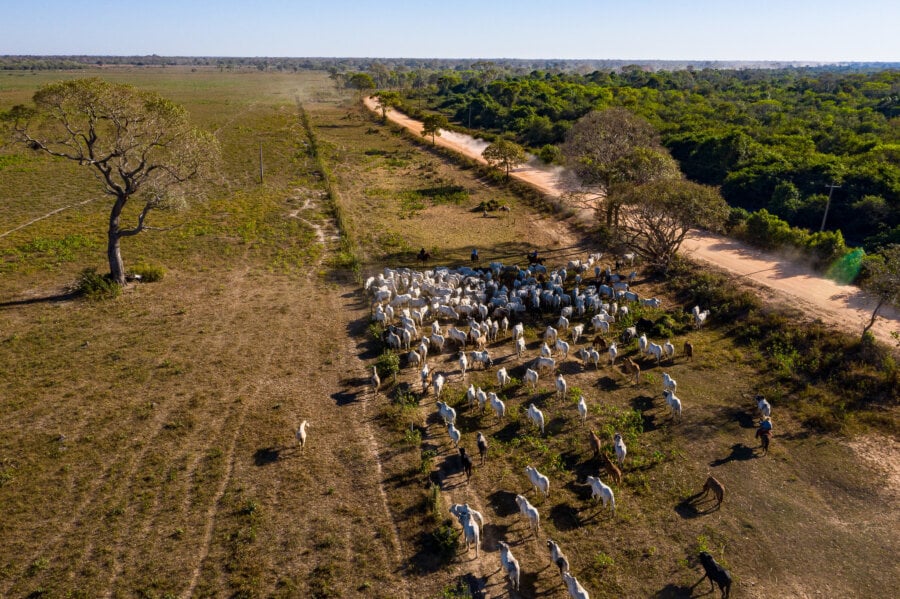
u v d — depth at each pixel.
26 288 36.94
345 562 17.33
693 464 21.62
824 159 58.50
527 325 33.66
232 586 16.39
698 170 68.94
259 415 24.48
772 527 18.64
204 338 31.22
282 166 78.62
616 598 16.14
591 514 19.25
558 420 24.38
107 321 32.88
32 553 17.39
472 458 22.09
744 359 29.41
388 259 44.69
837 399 25.44
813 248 40.78
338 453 22.27
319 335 31.95
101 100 32.81
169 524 18.58
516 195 65.06
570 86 136.50
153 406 24.80
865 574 16.88
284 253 45.50
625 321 33.03
